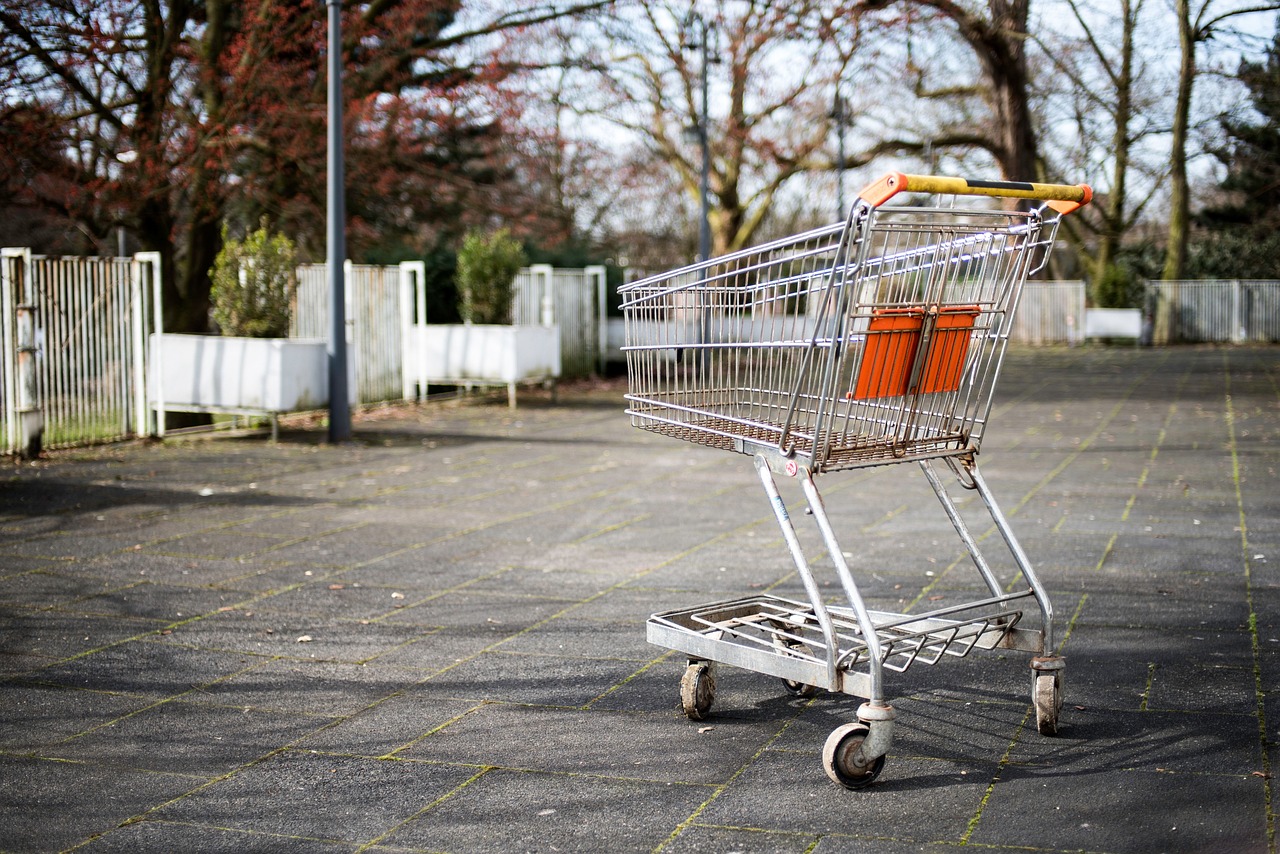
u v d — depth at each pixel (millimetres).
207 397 13062
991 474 10547
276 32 16344
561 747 4129
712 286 4457
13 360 11477
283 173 17422
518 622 5770
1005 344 4254
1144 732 4176
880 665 3752
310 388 13203
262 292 13398
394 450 12578
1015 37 23156
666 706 4559
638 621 5766
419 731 4301
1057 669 4145
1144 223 42719
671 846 3332
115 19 15414
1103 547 7352
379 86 18188
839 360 3947
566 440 13453
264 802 3674
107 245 18609
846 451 4062
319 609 6047
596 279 22453
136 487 9984
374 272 16531
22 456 11500
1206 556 7035
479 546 7629
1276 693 4551
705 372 4539
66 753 4102
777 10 23719
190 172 15656
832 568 6863
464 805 3639
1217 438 12953
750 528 8188
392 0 17844
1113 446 12414
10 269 11391
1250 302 35719
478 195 21500
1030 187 3959
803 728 4301
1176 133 32219
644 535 7969
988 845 3307
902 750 4062
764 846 3320
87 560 7199
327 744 4176
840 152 27812
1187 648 5168
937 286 4168
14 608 6062
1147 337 34594
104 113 15727
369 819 3543
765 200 32562
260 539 7863
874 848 3299
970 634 4375
